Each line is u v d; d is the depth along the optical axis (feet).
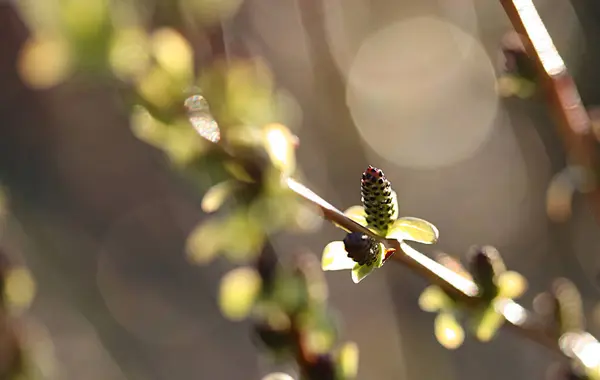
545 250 2.97
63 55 1.72
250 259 1.70
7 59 3.36
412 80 3.32
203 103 1.69
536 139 3.08
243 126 1.69
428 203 3.41
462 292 1.51
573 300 1.61
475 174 3.34
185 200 3.51
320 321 1.66
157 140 1.69
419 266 1.48
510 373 2.92
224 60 1.74
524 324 1.59
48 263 3.27
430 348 2.42
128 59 1.71
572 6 2.88
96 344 3.15
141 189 3.58
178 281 3.51
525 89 1.63
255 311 1.68
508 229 3.18
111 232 3.54
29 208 3.51
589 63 2.83
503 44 1.64
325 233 2.20
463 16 3.25
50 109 3.51
